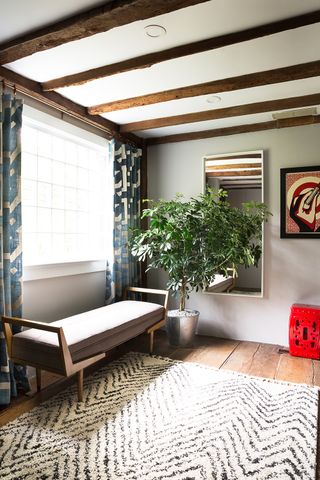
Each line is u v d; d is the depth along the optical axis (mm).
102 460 1677
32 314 2732
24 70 2451
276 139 3549
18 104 2463
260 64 2369
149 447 1778
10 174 2416
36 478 1554
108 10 1692
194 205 3289
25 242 2826
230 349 3365
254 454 1719
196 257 3285
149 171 4176
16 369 2430
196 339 3721
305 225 3400
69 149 3316
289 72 2391
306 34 1963
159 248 3332
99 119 3400
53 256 3109
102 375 2717
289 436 1868
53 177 3121
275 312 3543
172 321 3393
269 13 1796
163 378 2643
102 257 3646
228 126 3695
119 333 2609
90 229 3586
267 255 3574
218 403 2244
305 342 3123
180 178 4020
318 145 3375
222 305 3781
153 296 4160
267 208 3574
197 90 2717
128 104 3000
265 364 2967
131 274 3881
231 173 3732
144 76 2562
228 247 3141
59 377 2693
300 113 3150
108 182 3590
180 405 2221
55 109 2969
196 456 1704
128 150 3814
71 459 1685
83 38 1967
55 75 2539
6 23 1900
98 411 2148
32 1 1714
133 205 3939
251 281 3631
